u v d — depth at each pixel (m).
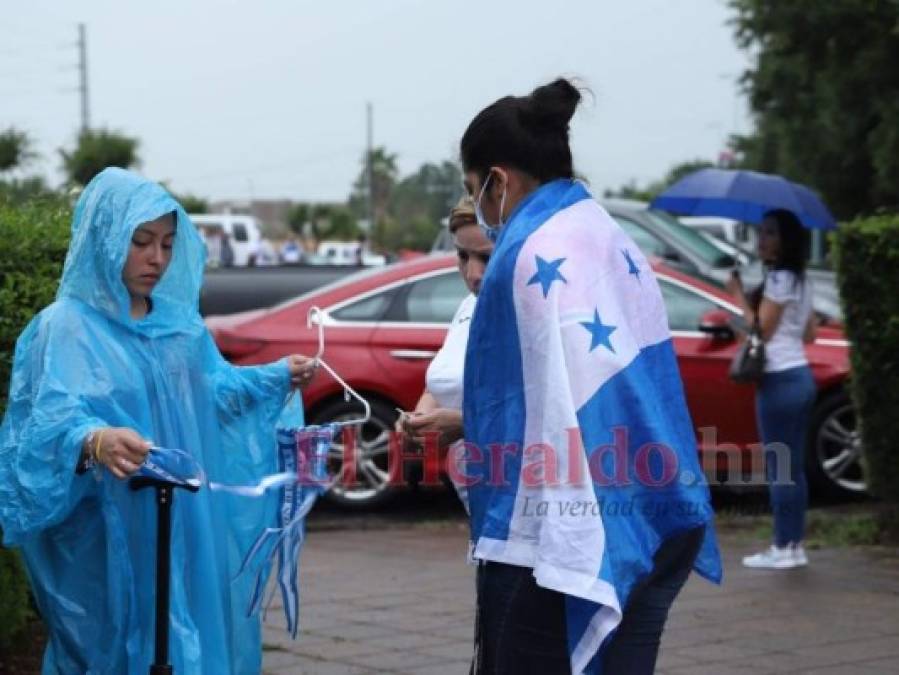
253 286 13.66
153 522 4.28
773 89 20.09
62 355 4.18
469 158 3.95
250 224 36.38
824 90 18.89
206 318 11.70
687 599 7.49
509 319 3.68
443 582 8.05
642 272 3.86
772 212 8.19
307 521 10.13
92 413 4.18
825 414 10.37
